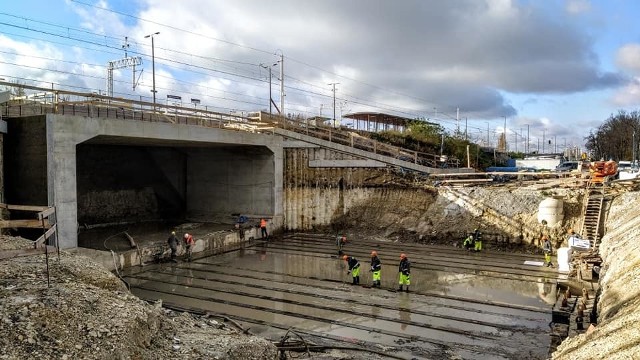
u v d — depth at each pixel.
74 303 9.08
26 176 20.64
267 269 22.48
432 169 39.12
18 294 9.02
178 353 9.41
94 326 8.57
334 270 22.30
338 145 34.66
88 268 11.67
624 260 14.37
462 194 29.95
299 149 33.91
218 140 28.22
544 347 13.15
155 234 29.19
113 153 33.66
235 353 10.09
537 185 30.38
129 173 34.81
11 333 7.64
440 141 51.31
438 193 31.00
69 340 7.96
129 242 25.95
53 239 19.91
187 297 17.78
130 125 23.22
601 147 86.94
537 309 16.42
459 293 18.47
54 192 19.83
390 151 40.44
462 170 43.81
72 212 20.56
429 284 19.78
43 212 11.45
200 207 35.81
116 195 33.88
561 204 25.98
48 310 8.51
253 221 32.44
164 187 36.72
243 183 33.75
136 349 8.69
